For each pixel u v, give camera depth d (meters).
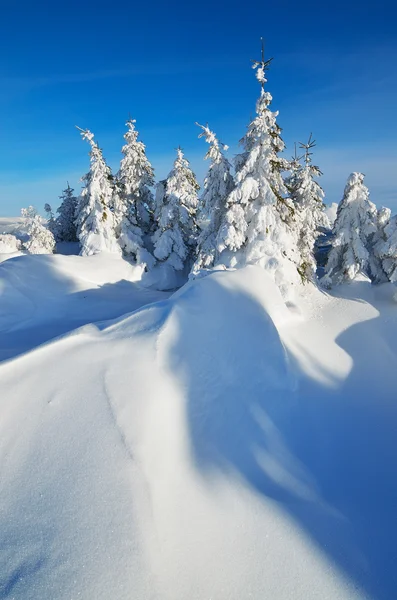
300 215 20.64
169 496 5.76
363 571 5.58
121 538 4.70
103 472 5.41
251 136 17.36
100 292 23.02
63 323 17.98
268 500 6.46
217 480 6.48
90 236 27.78
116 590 4.24
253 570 5.22
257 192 16.69
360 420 10.18
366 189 19.28
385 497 7.42
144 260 27.22
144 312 9.41
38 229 33.31
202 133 19.69
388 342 14.60
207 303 10.91
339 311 17.30
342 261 21.27
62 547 4.54
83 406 6.42
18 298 19.75
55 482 5.30
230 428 7.81
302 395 10.62
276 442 8.28
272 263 16.72
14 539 4.61
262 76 16.09
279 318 14.48
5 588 4.09
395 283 18.78
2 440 5.87
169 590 4.61
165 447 6.45
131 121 30.20
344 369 12.96
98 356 7.56
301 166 22.73
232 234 17.14
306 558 5.57
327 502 6.96
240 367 9.59
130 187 31.25
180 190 27.03
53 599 4.04
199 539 5.36
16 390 6.68
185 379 7.88
